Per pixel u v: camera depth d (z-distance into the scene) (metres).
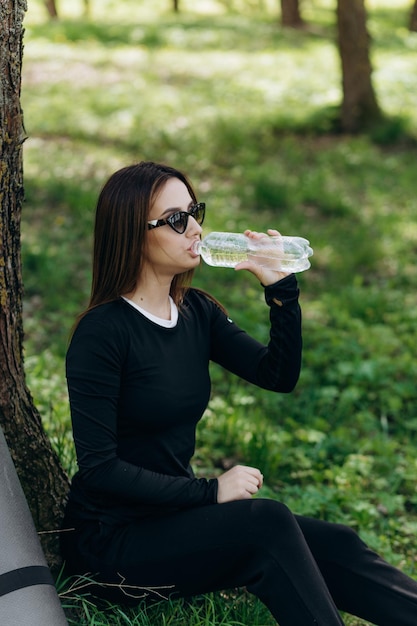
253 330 6.33
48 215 8.78
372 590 2.70
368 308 7.01
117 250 2.59
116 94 14.89
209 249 2.69
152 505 2.65
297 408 5.30
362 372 5.74
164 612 2.87
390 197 10.34
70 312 6.61
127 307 2.61
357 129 13.44
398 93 15.88
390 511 4.25
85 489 2.67
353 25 13.27
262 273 2.69
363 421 5.29
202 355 2.77
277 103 14.95
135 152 11.35
